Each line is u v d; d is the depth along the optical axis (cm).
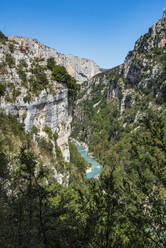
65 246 911
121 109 14438
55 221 1036
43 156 3716
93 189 876
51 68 4888
